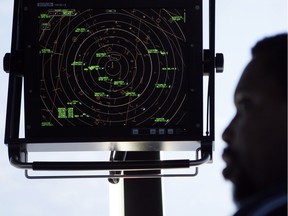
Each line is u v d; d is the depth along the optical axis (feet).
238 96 5.39
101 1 9.78
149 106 9.55
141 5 9.75
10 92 9.66
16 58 9.78
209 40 9.86
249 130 5.24
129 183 11.05
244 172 5.21
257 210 4.59
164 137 9.43
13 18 9.89
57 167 9.21
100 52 9.68
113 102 9.55
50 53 9.70
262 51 5.38
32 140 9.43
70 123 9.52
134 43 9.68
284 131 5.13
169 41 9.69
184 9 9.77
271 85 5.24
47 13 9.81
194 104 9.55
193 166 9.27
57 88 9.61
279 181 4.89
